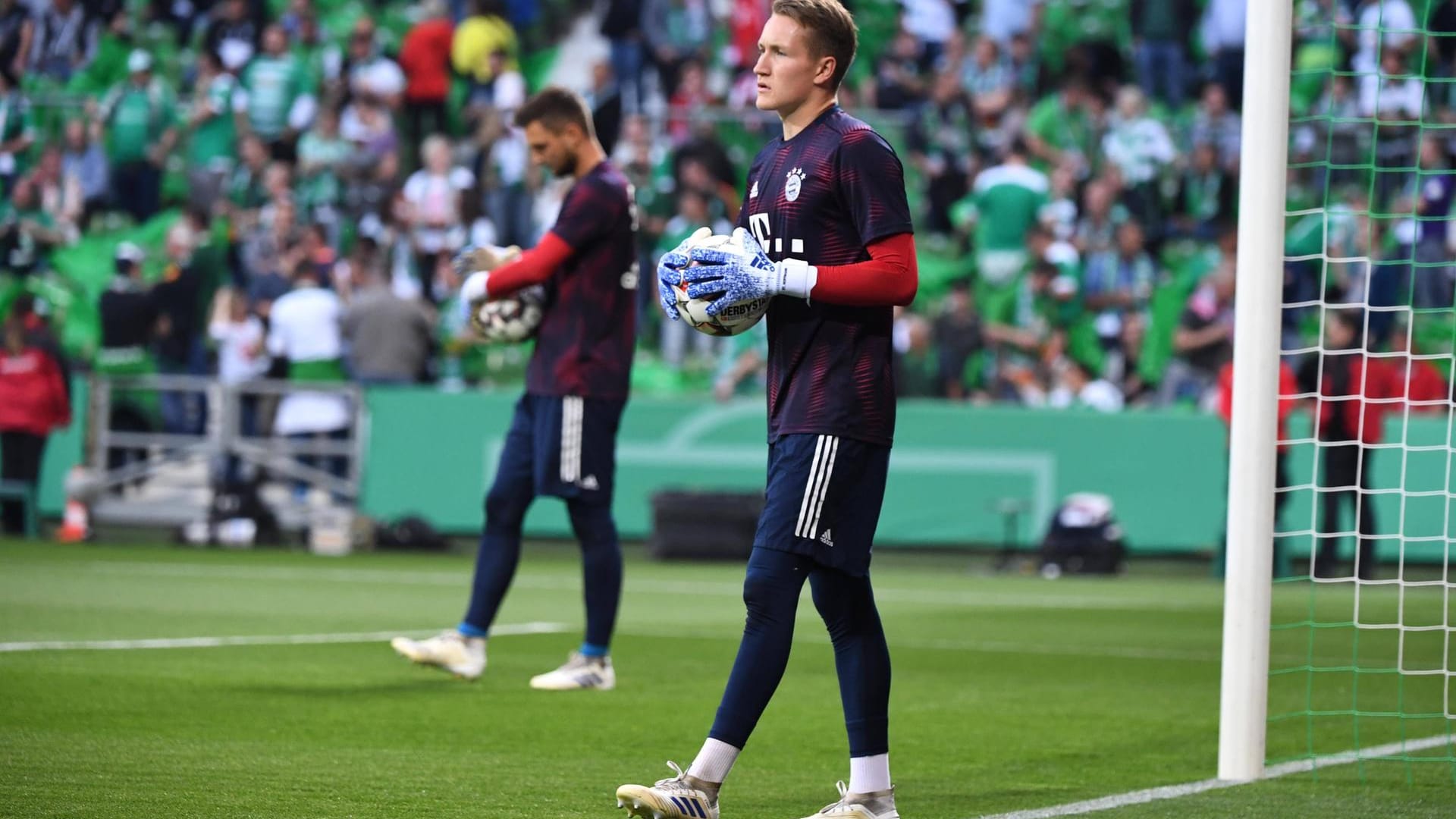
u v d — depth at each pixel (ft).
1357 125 207.00
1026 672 88.33
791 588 44.68
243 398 187.42
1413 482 166.20
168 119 229.25
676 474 179.93
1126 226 198.80
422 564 160.66
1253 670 56.54
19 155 230.89
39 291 219.82
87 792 48.91
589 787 51.98
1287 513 166.40
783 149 46.80
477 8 229.25
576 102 74.64
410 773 53.78
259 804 47.75
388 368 185.47
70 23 238.89
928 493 175.73
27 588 124.47
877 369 45.09
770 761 58.44
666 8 230.07
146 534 197.36
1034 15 229.04
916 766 58.34
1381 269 193.98
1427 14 61.98
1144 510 171.53
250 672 79.36
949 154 216.74
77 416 189.26
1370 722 72.69
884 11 235.61
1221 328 185.16
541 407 75.25
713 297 45.32
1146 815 49.24
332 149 221.05
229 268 212.23
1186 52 221.25
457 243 209.77
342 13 240.73
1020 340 193.67
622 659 90.43
